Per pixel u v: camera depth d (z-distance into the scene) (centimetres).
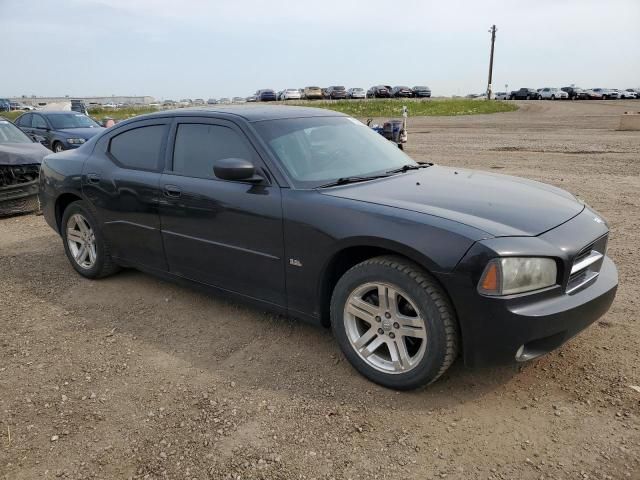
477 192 336
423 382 289
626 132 1898
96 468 252
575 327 282
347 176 359
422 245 273
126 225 438
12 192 756
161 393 310
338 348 356
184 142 400
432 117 3334
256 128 362
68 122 1491
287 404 296
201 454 258
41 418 289
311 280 325
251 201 344
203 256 384
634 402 286
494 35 5934
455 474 241
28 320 414
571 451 252
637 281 452
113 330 393
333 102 4556
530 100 5494
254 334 380
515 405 289
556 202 333
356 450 258
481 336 267
